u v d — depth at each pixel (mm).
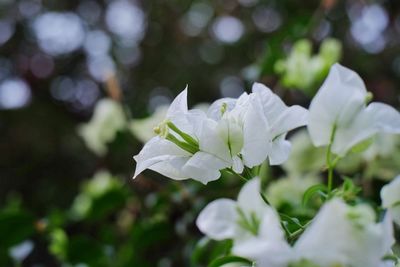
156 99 1432
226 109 354
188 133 347
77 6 1559
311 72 606
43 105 1521
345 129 335
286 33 705
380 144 542
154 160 344
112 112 672
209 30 1476
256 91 362
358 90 334
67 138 1451
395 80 1265
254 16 1398
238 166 348
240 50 1414
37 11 1575
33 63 1552
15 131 1493
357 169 555
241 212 301
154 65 1487
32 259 868
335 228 283
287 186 569
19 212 606
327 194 356
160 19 1504
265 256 283
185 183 626
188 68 1469
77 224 717
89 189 670
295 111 357
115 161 798
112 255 633
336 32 1247
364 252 285
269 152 351
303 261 284
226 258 384
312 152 581
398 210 340
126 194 660
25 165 1422
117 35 1515
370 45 1303
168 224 612
